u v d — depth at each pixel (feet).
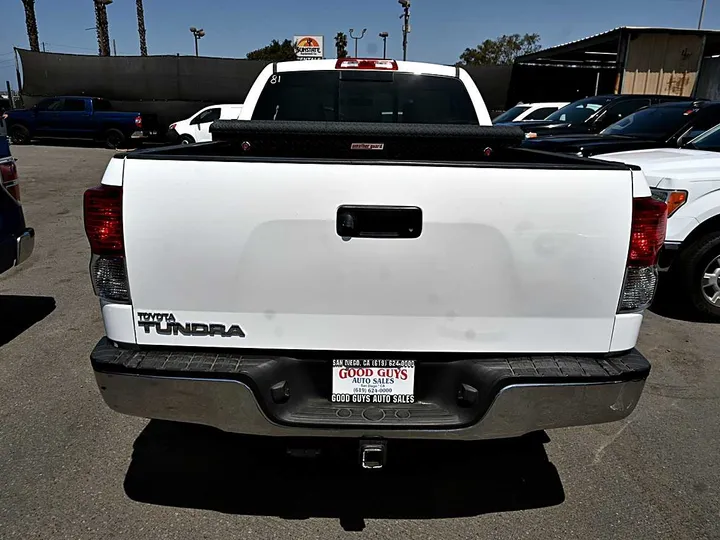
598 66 71.82
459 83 14.07
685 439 10.10
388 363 7.00
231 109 60.08
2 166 13.21
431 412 7.00
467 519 8.02
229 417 6.84
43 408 10.74
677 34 49.70
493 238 6.58
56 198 34.86
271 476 8.91
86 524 7.74
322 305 6.74
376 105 14.14
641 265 6.82
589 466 9.29
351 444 8.93
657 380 12.40
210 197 6.48
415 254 6.59
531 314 6.82
